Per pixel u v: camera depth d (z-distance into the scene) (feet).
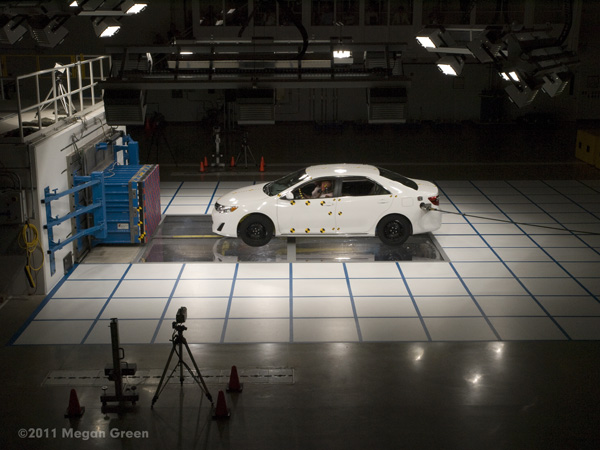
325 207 46.70
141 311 38.24
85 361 32.73
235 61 43.11
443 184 67.72
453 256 46.78
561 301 39.40
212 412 28.40
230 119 100.63
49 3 31.65
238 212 46.88
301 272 44.09
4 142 38.37
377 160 79.25
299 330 35.86
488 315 37.60
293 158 79.87
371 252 48.21
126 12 34.17
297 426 27.37
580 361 32.50
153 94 105.19
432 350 33.63
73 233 45.37
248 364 32.32
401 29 95.09
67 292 40.98
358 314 37.76
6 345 34.35
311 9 94.38
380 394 29.71
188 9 99.35
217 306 38.88
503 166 76.07
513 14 94.68
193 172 72.38
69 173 44.09
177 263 45.62
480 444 26.09
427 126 103.86
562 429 27.02
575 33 95.61
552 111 106.52
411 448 25.86
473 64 104.63
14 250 39.45
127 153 57.36
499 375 31.24
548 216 56.24
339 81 40.01
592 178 70.18
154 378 31.14
